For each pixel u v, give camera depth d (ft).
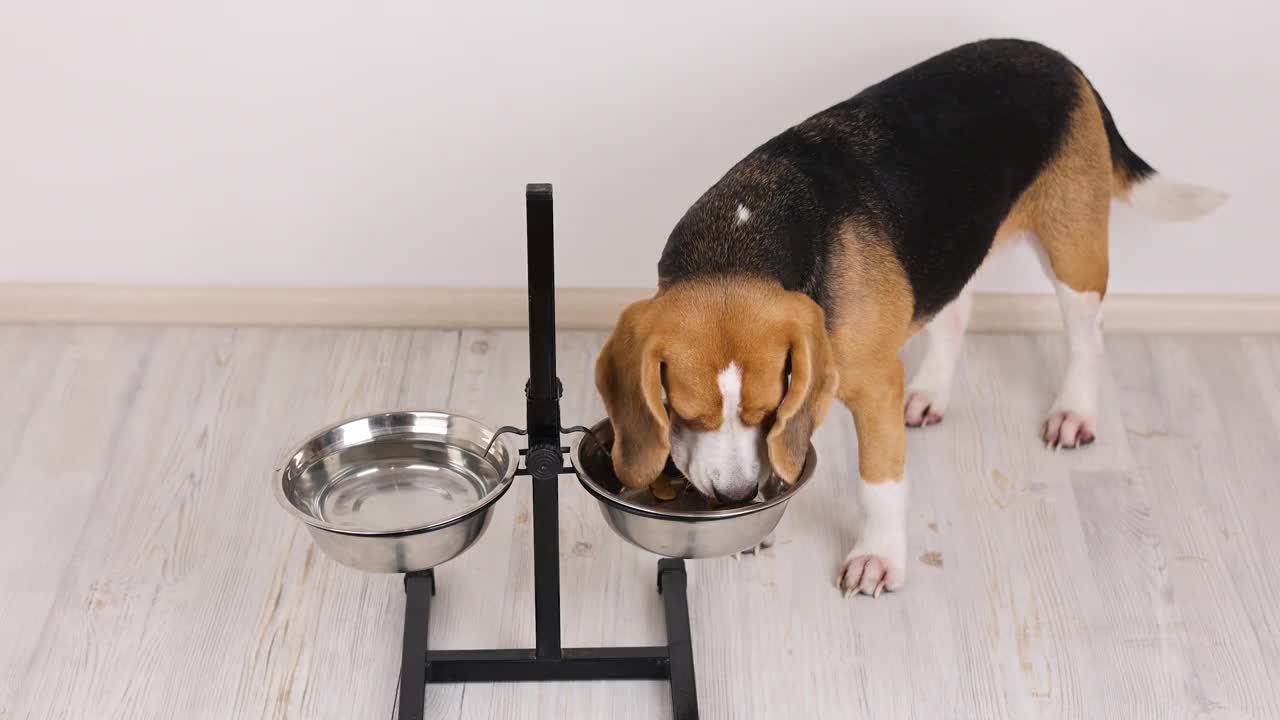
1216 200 8.50
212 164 9.07
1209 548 8.16
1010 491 8.45
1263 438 8.74
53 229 9.23
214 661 7.63
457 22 8.71
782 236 7.14
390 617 7.82
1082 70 8.87
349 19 8.71
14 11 8.67
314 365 9.16
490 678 7.55
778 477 7.15
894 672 7.64
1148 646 7.73
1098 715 7.48
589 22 8.72
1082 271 8.36
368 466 7.38
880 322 7.43
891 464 7.72
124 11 8.69
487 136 9.00
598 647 7.62
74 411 8.80
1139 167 8.57
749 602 7.91
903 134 7.59
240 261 9.33
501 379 9.10
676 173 9.11
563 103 8.93
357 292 9.37
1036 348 9.32
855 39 8.80
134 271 9.36
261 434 8.71
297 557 8.07
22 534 8.13
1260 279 9.34
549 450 6.92
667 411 6.96
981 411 8.90
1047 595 7.95
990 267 9.30
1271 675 7.63
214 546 8.12
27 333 9.29
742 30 8.76
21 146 9.00
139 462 8.52
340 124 8.97
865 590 7.89
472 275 9.37
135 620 7.78
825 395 6.98
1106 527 8.25
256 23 8.72
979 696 7.55
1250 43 8.76
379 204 9.18
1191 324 9.38
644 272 9.36
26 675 7.55
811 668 7.66
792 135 7.52
